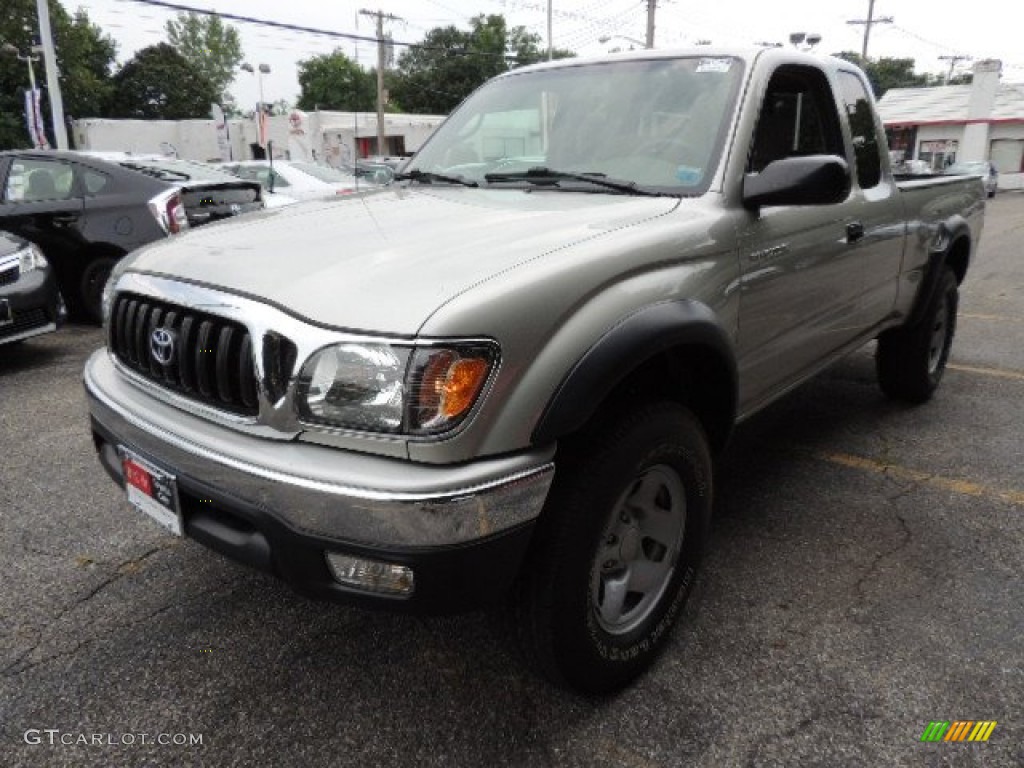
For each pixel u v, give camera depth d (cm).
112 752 204
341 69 6662
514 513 178
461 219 237
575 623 201
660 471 224
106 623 259
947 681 229
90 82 4569
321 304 180
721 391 245
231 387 192
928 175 470
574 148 292
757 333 271
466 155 322
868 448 409
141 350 220
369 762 201
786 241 277
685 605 250
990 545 307
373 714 218
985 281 962
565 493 195
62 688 228
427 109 6106
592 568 204
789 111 303
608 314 196
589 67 320
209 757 203
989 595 273
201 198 703
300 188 1048
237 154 3167
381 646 247
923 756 202
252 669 237
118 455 231
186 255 220
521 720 216
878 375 469
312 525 175
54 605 268
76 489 357
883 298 378
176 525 206
